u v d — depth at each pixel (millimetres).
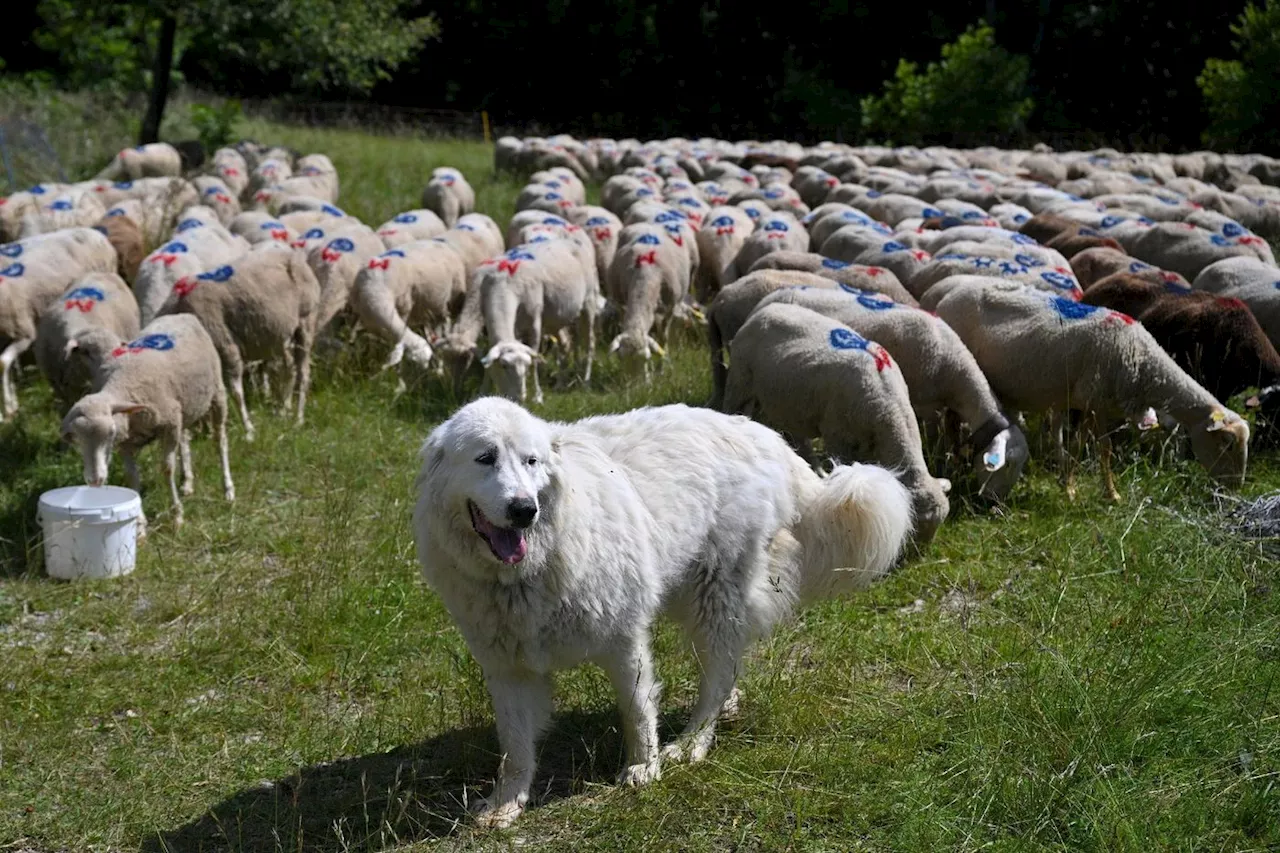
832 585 5301
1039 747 4785
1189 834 4324
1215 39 37000
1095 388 7891
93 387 7734
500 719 4648
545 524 4348
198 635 6312
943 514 7039
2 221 13836
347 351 11055
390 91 42688
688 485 4852
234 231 13516
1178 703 5047
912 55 41219
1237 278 10055
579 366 11875
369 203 19672
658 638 5711
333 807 4824
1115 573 6574
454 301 11969
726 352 11297
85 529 6988
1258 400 8328
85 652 6195
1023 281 9203
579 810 4684
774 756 4930
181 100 30922
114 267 11320
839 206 14023
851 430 7227
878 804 4629
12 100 26078
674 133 41188
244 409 9352
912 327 7840
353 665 6039
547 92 42625
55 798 4922
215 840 4668
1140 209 15094
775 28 41594
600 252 13406
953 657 5852
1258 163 22297
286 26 23344
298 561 7172
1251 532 6902
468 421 4320
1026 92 36875
